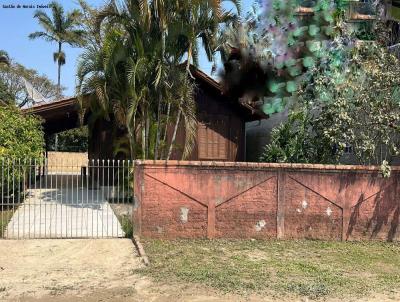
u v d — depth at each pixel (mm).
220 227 9797
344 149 12531
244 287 6762
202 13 12641
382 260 8867
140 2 11984
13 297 6211
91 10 16312
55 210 13031
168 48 12883
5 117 14102
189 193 9672
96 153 18312
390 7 14039
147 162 9500
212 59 13305
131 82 12242
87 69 13344
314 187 10211
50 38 42156
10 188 12742
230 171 9852
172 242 9453
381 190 10547
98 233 10078
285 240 10039
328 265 8297
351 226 10375
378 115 11508
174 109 13664
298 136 13336
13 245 8875
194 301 6168
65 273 7344
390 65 12102
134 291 6504
